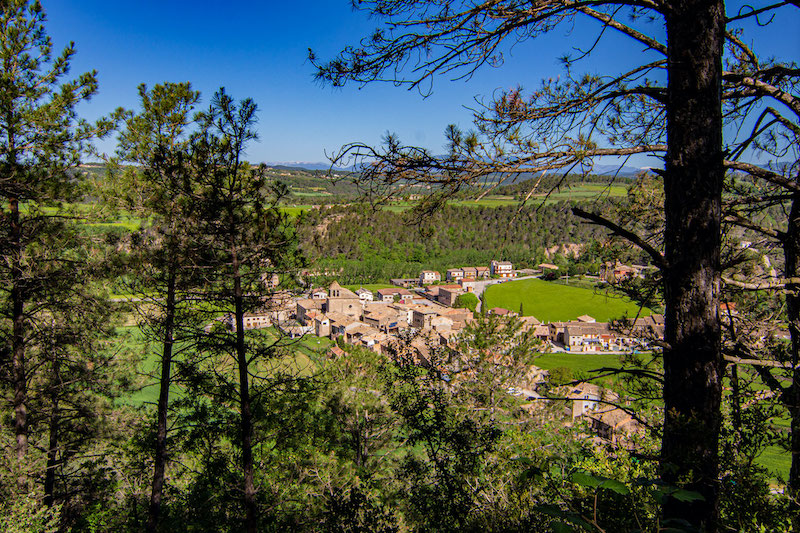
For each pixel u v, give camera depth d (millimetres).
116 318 13086
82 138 11625
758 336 6816
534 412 12352
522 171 3721
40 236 11477
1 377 11969
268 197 10164
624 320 6391
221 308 10406
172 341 10359
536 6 3689
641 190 7277
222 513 11062
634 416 4047
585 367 52219
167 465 12234
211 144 9195
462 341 13109
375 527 7363
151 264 10000
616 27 3932
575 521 2404
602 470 5742
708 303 3535
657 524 2574
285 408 12172
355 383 16484
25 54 10727
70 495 13320
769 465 16719
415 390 8055
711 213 3531
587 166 3732
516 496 5586
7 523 9086
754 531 3494
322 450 15734
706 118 3490
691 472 3225
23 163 11133
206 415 11641
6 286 11398
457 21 3885
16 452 11727
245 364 10086
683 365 3592
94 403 14344
